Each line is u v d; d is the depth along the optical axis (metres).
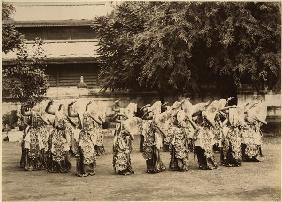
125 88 24.33
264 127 20.95
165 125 12.93
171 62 18.39
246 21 17.66
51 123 13.09
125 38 22.08
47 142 13.08
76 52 28.34
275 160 13.95
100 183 11.11
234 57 18.72
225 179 11.34
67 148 12.68
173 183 10.99
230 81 20.66
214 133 12.96
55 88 23.53
